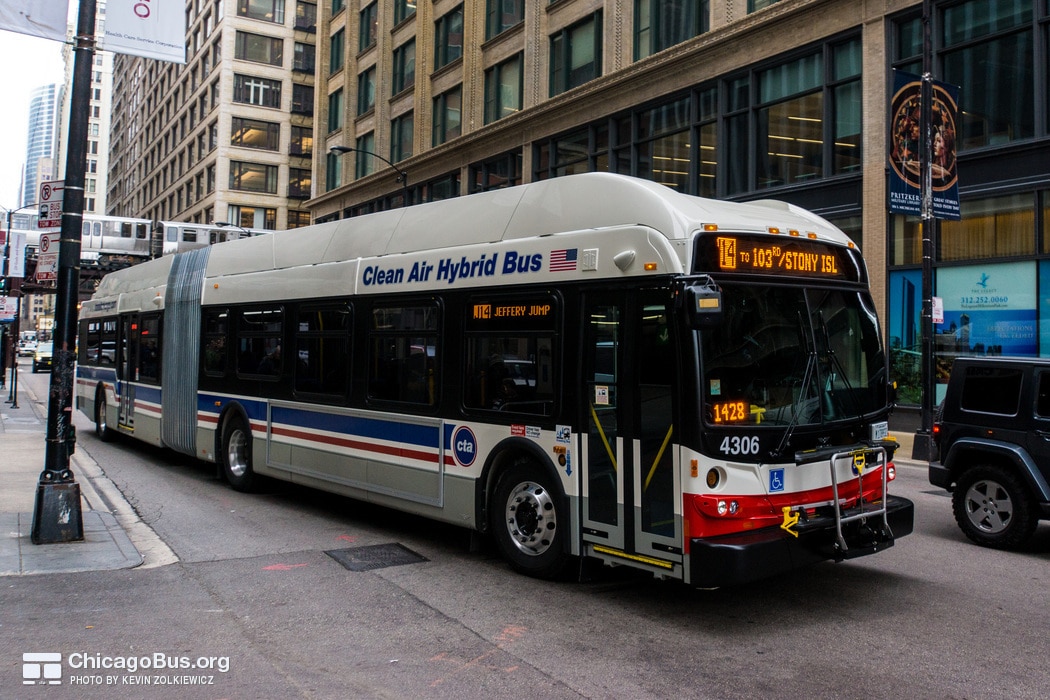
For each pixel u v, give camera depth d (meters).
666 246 5.71
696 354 5.46
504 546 6.98
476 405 7.26
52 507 7.67
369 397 8.52
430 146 37.19
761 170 22.27
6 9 7.50
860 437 6.29
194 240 52.81
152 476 12.34
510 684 4.62
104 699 4.36
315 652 5.11
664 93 24.59
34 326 144.00
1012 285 17.22
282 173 69.44
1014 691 4.54
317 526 8.90
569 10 28.72
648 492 5.75
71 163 7.75
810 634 5.49
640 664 4.93
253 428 10.56
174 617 5.77
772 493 5.62
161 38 8.11
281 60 69.69
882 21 19.33
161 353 13.23
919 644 5.30
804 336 6.06
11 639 5.27
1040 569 7.24
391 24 40.91
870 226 19.50
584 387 6.29
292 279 9.97
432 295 7.79
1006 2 17.50
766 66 22.00
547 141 29.59
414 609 5.99
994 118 17.72
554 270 6.57
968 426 8.28
